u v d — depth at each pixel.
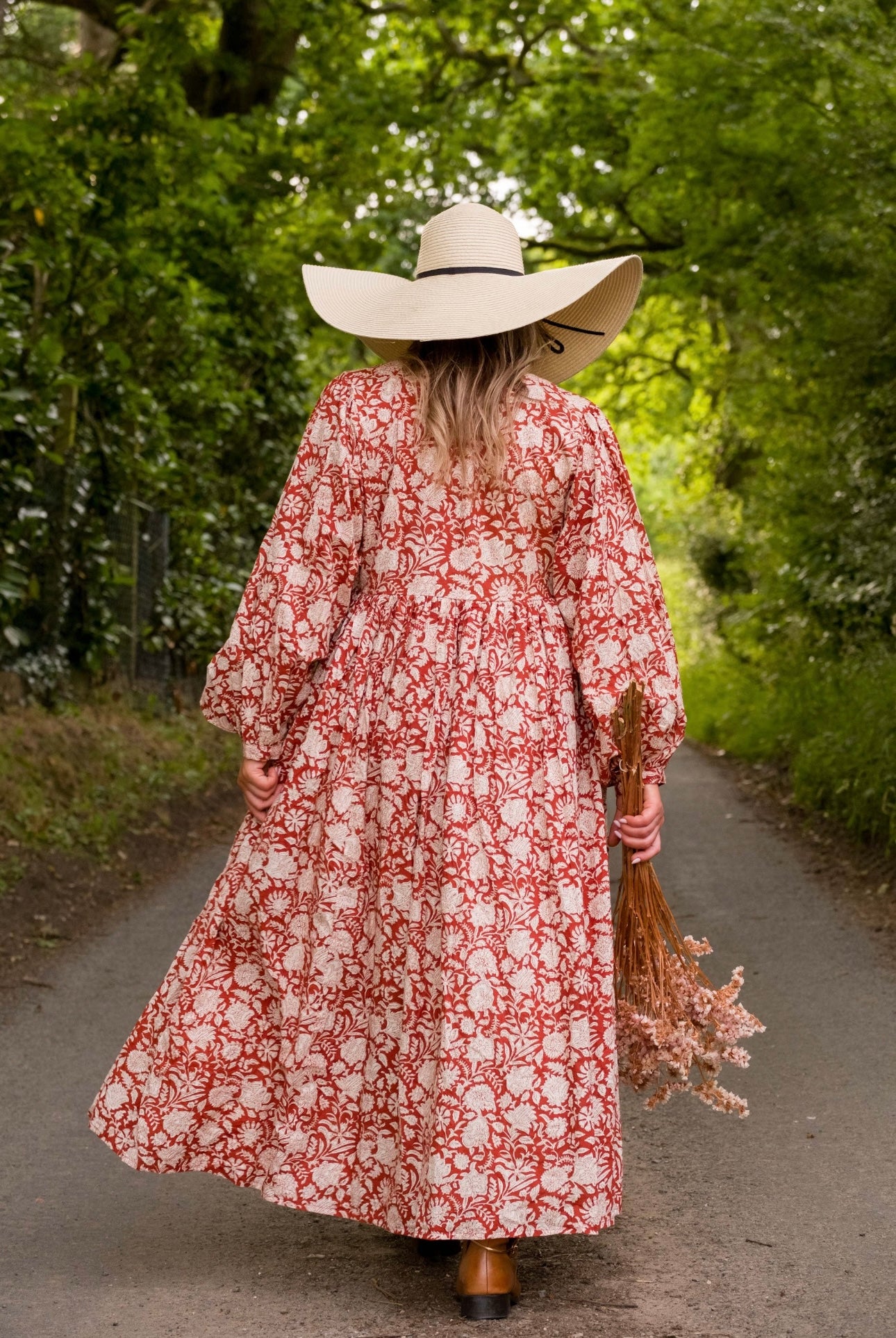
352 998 2.49
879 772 7.09
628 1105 3.71
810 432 12.31
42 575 9.08
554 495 2.50
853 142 9.38
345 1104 2.49
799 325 11.09
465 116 15.67
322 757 2.53
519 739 2.45
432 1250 2.71
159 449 10.26
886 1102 3.59
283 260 13.51
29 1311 2.51
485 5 15.00
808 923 5.80
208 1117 2.56
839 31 9.16
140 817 8.09
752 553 15.28
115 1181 3.20
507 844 2.43
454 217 2.60
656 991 2.61
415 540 2.50
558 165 14.99
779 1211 2.92
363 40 15.42
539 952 2.42
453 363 2.51
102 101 8.98
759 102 9.92
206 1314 2.47
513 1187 2.37
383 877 2.46
